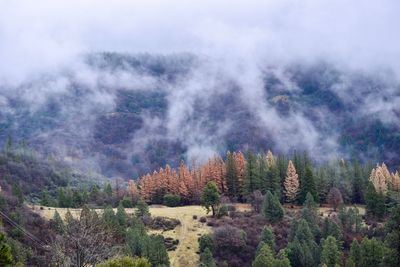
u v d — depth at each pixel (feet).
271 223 444.14
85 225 135.03
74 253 131.23
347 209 491.72
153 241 354.13
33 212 416.26
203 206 479.82
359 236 422.82
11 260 88.48
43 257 252.42
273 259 340.80
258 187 527.81
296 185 522.06
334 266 337.72
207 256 371.15
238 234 408.05
